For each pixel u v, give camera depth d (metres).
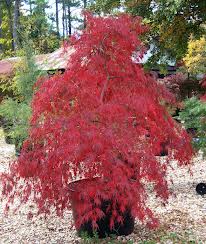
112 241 5.34
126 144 4.73
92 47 5.29
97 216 4.89
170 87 12.84
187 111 8.67
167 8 8.14
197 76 16.80
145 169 4.83
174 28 9.81
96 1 10.02
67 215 6.57
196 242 5.34
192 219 6.26
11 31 37.59
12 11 39.38
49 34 29.83
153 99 5.41
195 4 9.04
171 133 5.46
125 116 4.94
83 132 4.68
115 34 5.29
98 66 5.28
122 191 4.64
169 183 8.27
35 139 5.11
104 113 4.87
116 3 9.82
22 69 10.95
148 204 6.96
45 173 4.82
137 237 5.50
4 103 10.97
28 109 10.24
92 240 5.38
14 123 10.75
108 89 5.33
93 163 4.75
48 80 5.38
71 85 5.07
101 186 4.70
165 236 5.54
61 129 4.81
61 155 4.66
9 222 6.45
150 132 5.09
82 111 5.00
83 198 4.79
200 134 8.02
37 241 5.62
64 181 4.92
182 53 10.81
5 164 10.95
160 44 10.44
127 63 5.35
